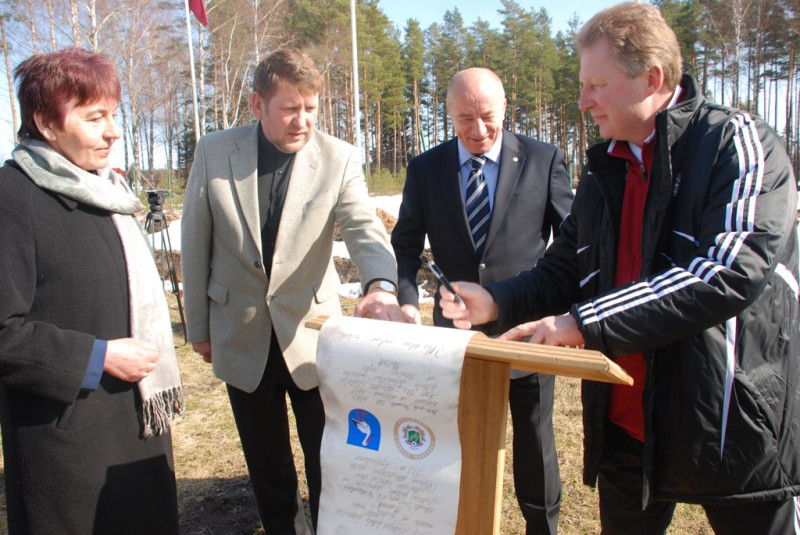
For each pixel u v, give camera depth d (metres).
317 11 30.66
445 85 42.69
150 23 27.50
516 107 40.19
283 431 2.46
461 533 1.30
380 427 1.26
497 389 1.22
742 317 1.38
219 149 2.31
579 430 3.59
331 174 2.31
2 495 3.08
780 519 1.46
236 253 2.26
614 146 1.63
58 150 1.65
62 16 22.64
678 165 1.45
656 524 1.75
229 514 2.89
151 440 1.79
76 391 1.53
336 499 1.31
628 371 1.67
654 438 1.47
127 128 37.19
